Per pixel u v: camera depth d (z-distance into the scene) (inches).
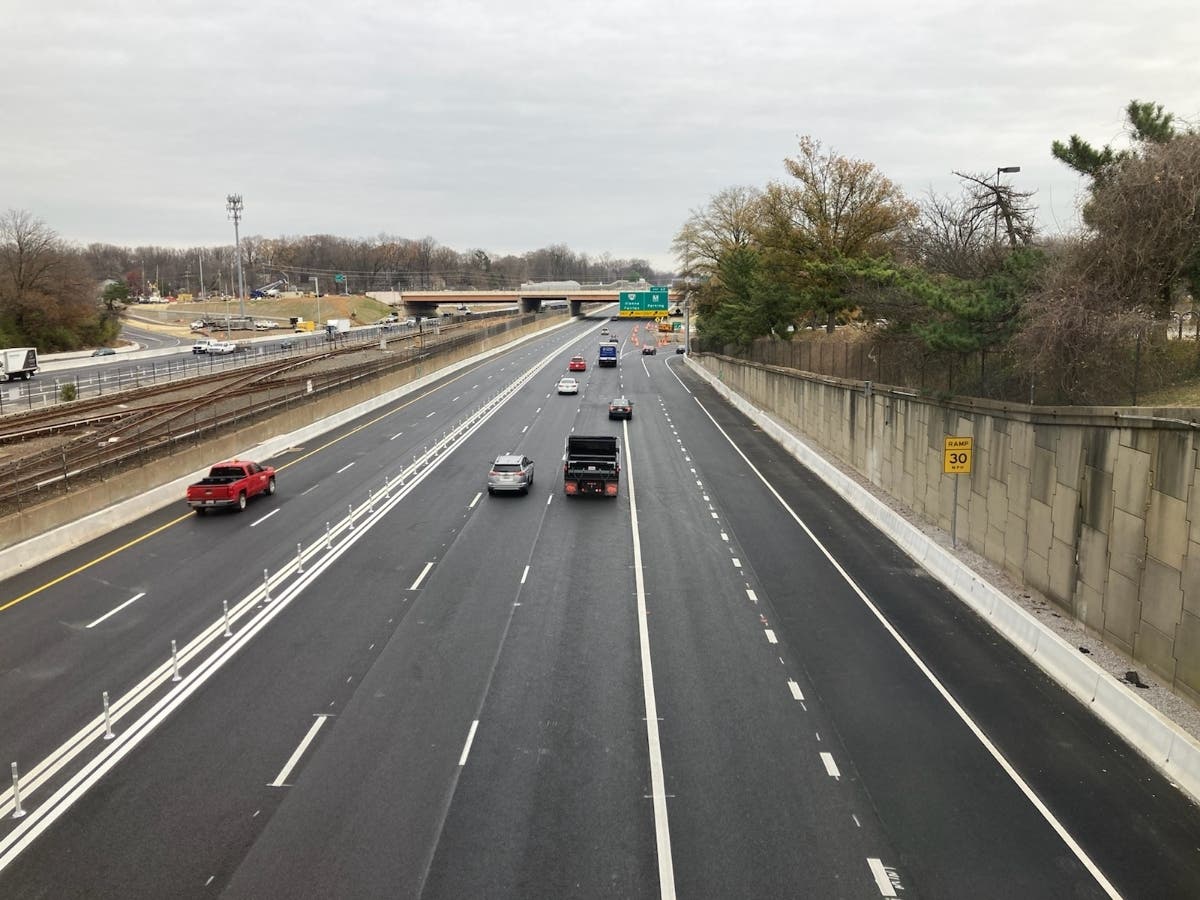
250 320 5772.6
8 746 577.3
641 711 624.1
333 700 641.6
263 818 487.2
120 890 425.1
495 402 2613.2
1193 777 524.1
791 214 2512.3
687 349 4229.8
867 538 1128.2
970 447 978.7
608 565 991.6
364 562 1003.3
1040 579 845.8
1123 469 698.2
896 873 442.9
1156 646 652.1
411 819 486.3
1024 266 1085.1
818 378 1807.3
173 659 688.4
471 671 694.5
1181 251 816.3
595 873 440.5
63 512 1111.0
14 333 3750.0
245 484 1283.2
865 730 597.9
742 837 472.4
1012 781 534.3
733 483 1489.9
